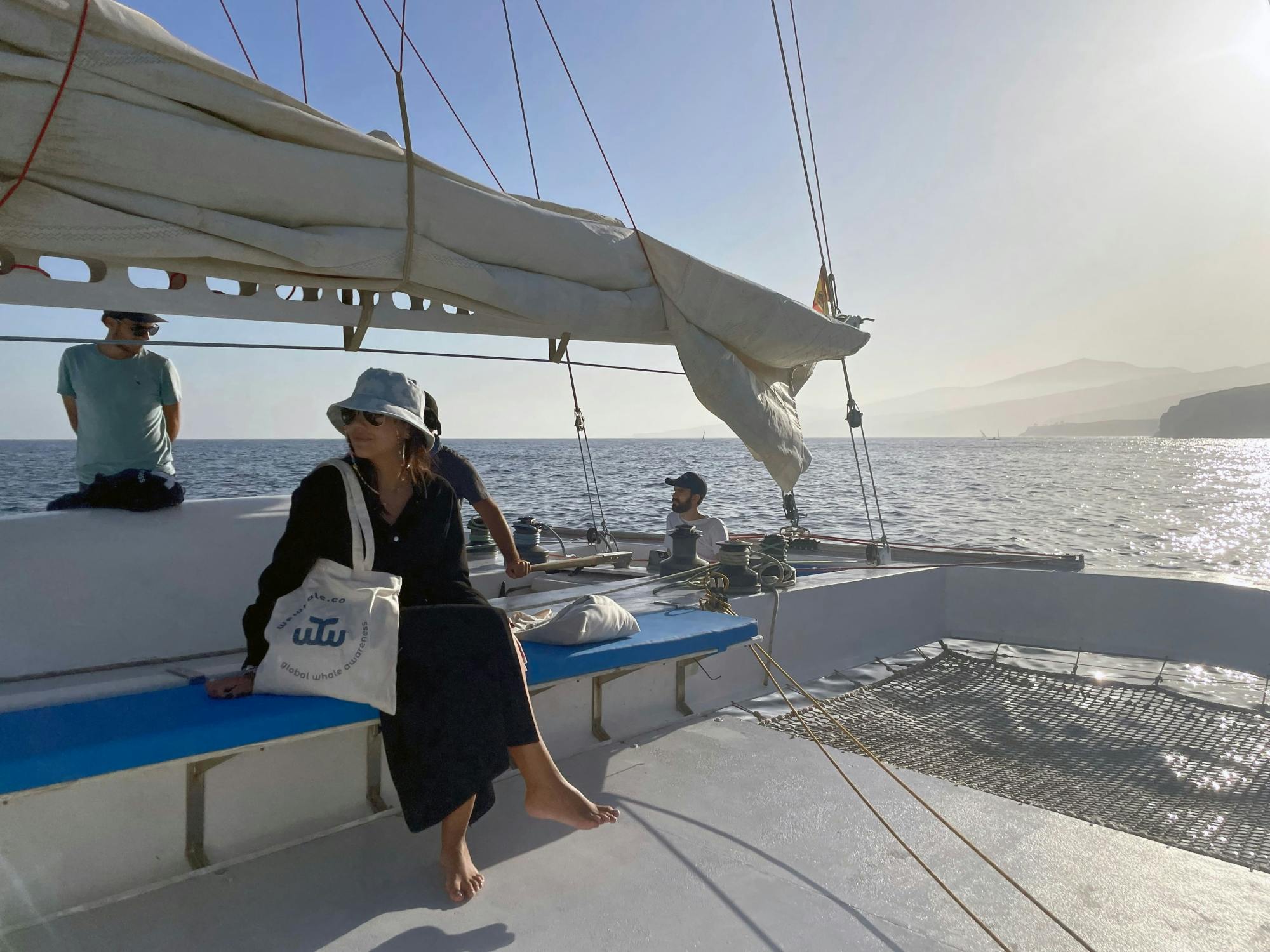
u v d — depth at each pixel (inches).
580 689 118.7
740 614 147.6
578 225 121.7
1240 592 174.9
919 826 94.3
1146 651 181.2
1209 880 83.2
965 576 200.5
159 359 120.4
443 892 77.7
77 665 101.2
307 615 78.6
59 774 62.4
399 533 83.3
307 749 89.8
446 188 104.0
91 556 106.7
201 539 116.0
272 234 89.4
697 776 107.7
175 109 83.9
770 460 153.3
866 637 178.7
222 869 81.1
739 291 137.3
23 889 71.0
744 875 81.9
